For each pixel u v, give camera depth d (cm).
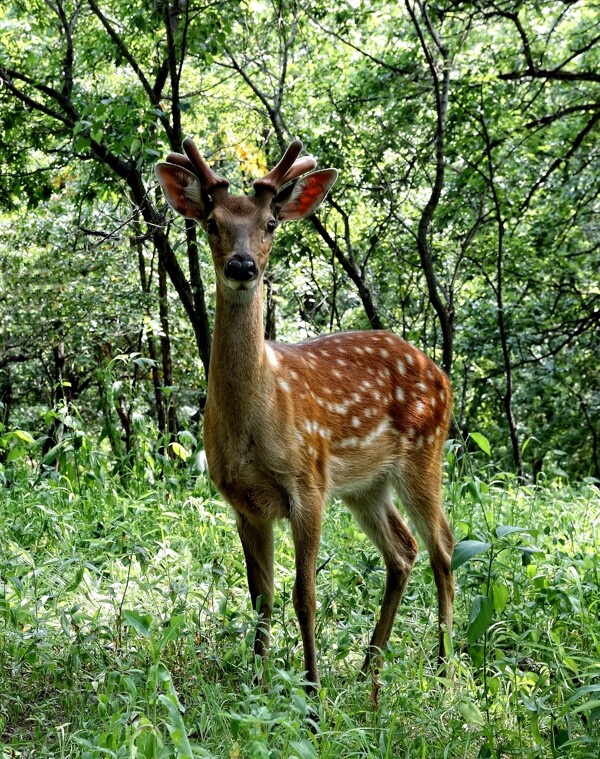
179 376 1404
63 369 1470
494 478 753
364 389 505
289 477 444
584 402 1574
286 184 475
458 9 1182
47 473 671
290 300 1510
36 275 1278
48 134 1130
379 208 1296
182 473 725
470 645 406
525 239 1338
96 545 541
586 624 446
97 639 441
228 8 886
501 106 1185
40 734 367
